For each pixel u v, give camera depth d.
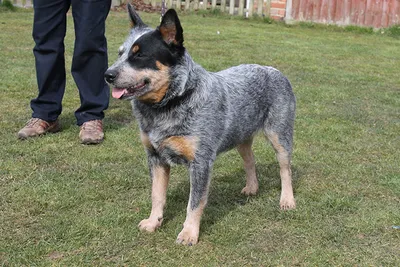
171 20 2.06
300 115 3.47
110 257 2.06
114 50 5.11
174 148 2.11
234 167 2.75
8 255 2.04
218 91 2.16
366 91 4.21
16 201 2.33
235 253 2.10
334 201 2.44
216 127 2.13
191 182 2.13
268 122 2.38
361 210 2.40
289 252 2.11
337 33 7.43
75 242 2.11
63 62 2.96
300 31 7.38
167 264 2.04
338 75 4.74
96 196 2.40
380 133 3.25
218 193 2.51
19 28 6.11
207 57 5.06
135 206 2.37
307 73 4.73
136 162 2.73
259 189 2.58
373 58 5.70
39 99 2.95
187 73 2.08
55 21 2.88
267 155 2.88
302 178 2.67
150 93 2.07
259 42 6.16
